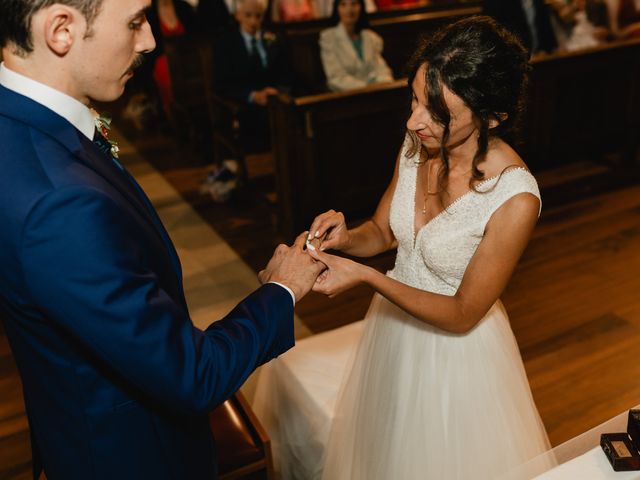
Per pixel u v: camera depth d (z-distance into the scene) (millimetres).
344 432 1911
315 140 3789
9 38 970
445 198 1533
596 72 4523
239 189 4930
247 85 4996
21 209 923
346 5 4906
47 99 1008
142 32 1049
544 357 2998
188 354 1022
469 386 1655
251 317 1150
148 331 978
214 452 1433
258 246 4156
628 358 2957
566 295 3484
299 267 1304
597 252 3912
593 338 3117
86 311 948
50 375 1121
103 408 1130
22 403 2820
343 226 1648
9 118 990
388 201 1818
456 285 1613
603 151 4910
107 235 952
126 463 1169
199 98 5523
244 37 4957
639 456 1143
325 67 5078
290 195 3969
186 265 3955
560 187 4812
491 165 1456
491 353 1670
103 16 968
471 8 6195
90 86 1034
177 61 5395
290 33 5320
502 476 1481
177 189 5129
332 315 3373
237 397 2031
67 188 932
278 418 2305
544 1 5402
